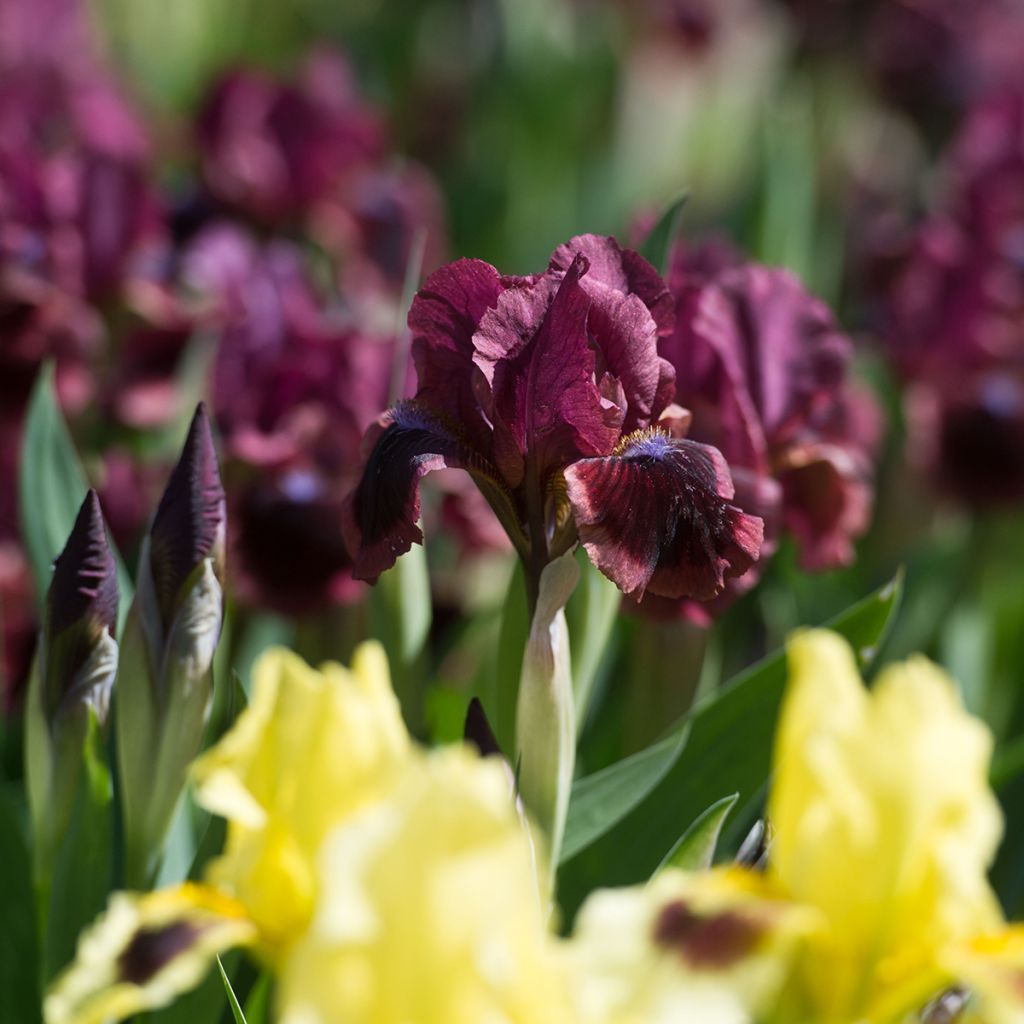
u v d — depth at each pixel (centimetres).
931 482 115
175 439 98
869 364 124
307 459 95
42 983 81
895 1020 72
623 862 83
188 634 79
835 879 71
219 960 77
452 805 69
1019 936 71
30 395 104
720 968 70
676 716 87
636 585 77
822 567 90
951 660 100
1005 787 93
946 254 123
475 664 97
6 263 105
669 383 79
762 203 132
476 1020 69
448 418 79
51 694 80
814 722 71
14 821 82
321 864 71
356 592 93
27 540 88
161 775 80
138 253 112
